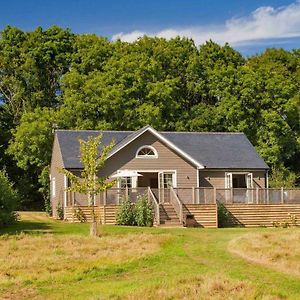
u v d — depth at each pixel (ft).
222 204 121.60
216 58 199.41
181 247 75.87
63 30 190.29
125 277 57.26
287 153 184.96
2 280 54.70
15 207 107.65
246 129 179.11
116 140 140.97
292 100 183.52
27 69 180.75
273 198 125.49
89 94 167.63
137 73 174.09
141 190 118.93
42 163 164.66
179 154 134.21
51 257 66.95
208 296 46.52
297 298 46.68
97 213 117.50
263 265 62.28
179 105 179.52
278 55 217.15
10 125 183.42
